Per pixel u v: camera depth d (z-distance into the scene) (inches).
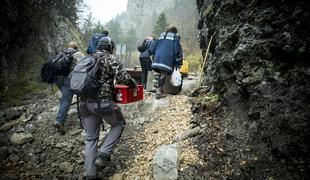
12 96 361.1
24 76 427.2
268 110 155.5
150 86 330.3
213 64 227.6
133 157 177.3
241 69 176.1
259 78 165.8
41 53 505.7
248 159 152.3
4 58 381.7
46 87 429.4
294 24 157.1
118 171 166.9
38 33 514.6
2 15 362.3
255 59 170.1
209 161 157.9
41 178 163.6
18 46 444.8
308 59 151.7
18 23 430.6
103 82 151.5
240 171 148.1
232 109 184.4
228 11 203.8
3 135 209.5
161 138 188.9
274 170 142.6
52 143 196.7
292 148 141.2
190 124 194.1
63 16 692.7
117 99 166.2
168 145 170.4
